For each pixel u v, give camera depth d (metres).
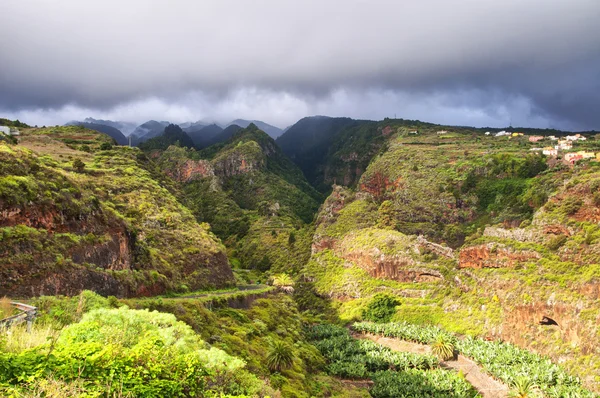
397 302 115.19
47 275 38.12
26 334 18.84
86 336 20.47
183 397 17.42
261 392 25.98
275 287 118.62
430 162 169.25
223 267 89.62
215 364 22.89
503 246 100.00
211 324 48.56
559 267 84.69
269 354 50.72
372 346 90.50
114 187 85.19
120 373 15.69
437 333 95.38
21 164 45.78
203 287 76.88
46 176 48.34
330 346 89.19
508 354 76.06
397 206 150.75
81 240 46.16
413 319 107.62
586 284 75.56
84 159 98.38
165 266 67.31
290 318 88.25
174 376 17.80
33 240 38.94
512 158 151.75
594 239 82.88
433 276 116.81
